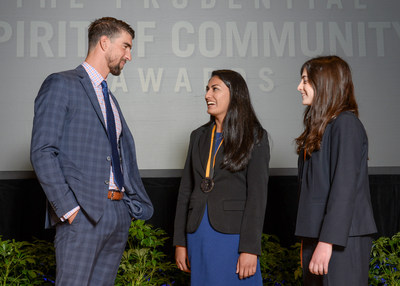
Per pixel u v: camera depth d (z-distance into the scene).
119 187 1.96
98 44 2.05
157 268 3.04
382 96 3.72
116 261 2.02
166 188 3.58
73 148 1.86
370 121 3.71
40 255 3.04
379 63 3.74
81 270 1.81
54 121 1.81
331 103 1.71
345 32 3.75
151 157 3.60
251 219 1.90
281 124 3.67
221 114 2.08
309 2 3.75
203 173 2.04
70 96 1.88
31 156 1.77
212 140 2.11
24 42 3.57
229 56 3.69
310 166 1.72
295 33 3.73
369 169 3.67
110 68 2.08
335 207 1.55
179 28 3.68
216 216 1.93
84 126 1.89
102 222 1.87
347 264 1.57
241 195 1.98
